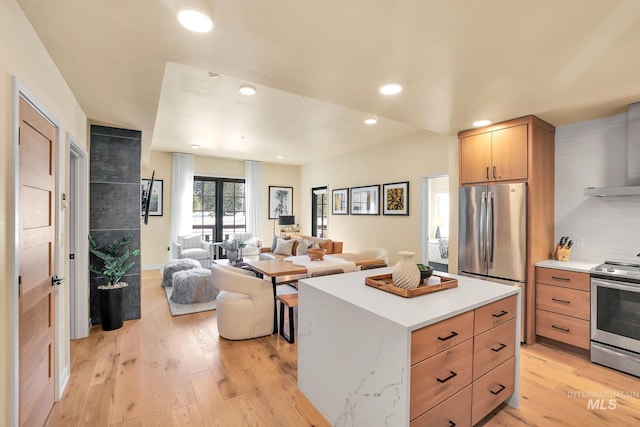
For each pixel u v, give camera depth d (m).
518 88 2.39
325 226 7.64
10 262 1.42
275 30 1.64
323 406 1.91
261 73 2.17
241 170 7.88
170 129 4.91
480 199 3.42
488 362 1.83
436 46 1.79
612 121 3.05
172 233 6.92
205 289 4.43
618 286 2.57
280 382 2.39
